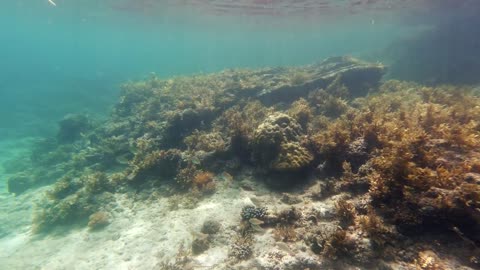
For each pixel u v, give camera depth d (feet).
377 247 17.58
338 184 24.86
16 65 255.29
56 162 54.29
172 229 26.96
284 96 50.01
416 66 82.33
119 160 39.68
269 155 29.76
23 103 105.60
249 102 47.52
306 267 18.35
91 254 26.76
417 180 18.34
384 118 30.01
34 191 45.32
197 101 47.75
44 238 31.76
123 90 74.84
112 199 34.73
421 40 94.73
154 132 45.88
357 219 19.97
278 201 26.40
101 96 117.29
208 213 27.43
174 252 24.06
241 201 27.96
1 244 32.40
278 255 19.70
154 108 54.65
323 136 29.32
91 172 42.78
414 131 24.31
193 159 32.89
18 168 56.08
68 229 32.40
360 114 32.53
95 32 276.00
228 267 20.25
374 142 26.53
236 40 315.37
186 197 31.24
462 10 96.58
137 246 26.08
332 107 42.06
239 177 31.86
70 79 159.94
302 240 20.74
